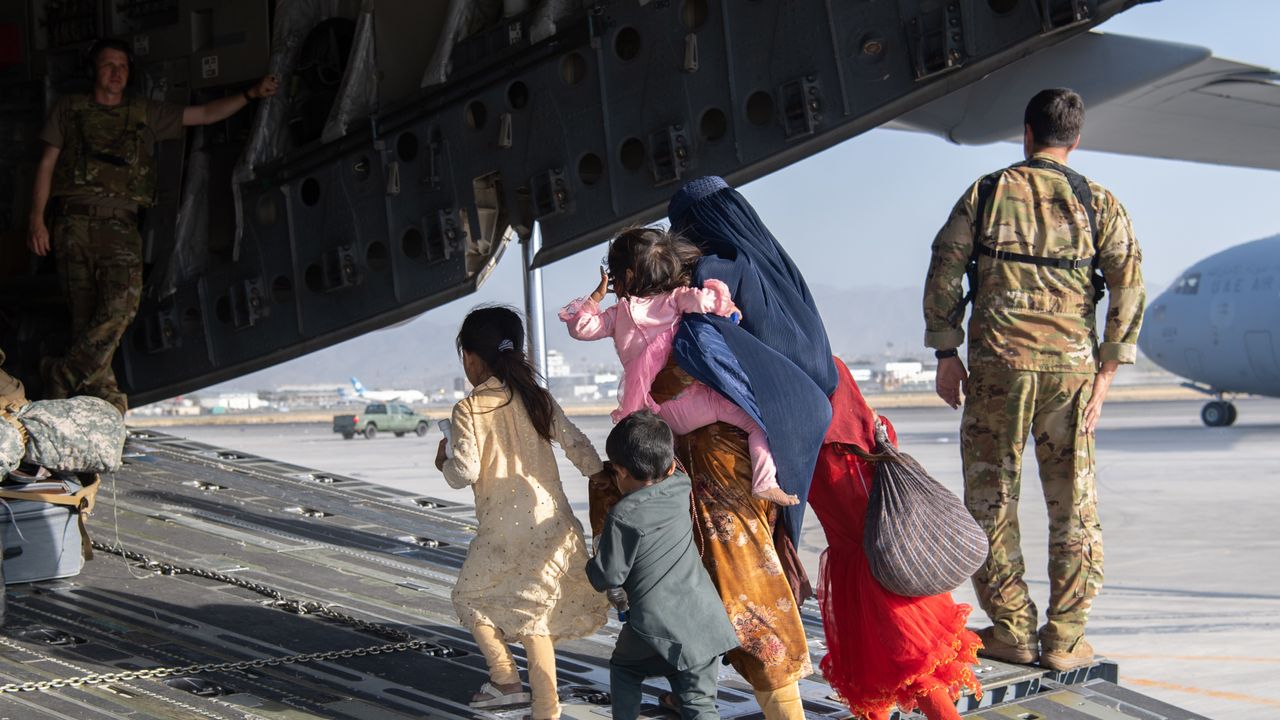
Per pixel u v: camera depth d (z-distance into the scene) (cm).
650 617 290
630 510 290
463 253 628
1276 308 3097
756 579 300
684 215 328
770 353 301
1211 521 1783
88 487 502
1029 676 378
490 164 614
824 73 513
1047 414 383
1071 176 381
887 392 16450
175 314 719
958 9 476
